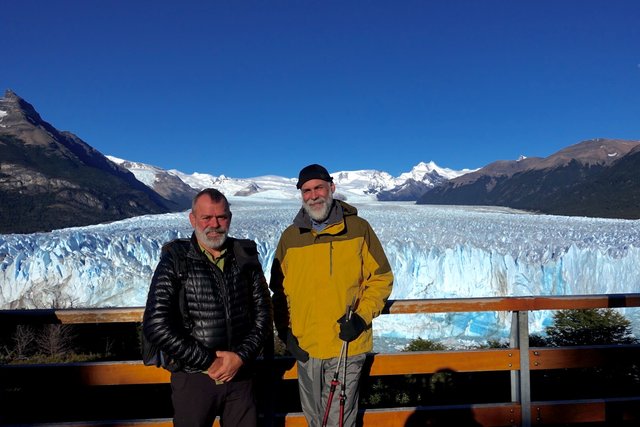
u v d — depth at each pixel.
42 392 5.96
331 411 2.52
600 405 3.00
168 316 2.16
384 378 6.88
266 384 2.78
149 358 2.24
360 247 2.54
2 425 2.66
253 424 2.47
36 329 9.09
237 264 2.38
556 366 2.99
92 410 5.70
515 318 3.00
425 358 2.93
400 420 2.90
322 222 2.56
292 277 2.60
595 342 9.71
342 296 2.52
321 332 2.53
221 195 2.34
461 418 2.93
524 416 2.96
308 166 2.55
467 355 2.95
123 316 2.67
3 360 8.16
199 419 2.30
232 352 2.27
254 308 2.46
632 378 6.72
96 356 8.64
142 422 2.74
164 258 2.26
